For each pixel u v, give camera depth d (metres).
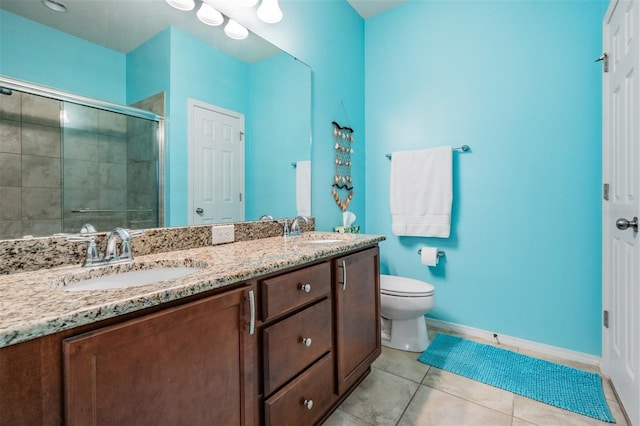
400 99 2.50
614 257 1.53
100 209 1.08
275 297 0.99
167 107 1.29
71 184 1.01
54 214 0.97
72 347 0.55
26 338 0.49
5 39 0.89
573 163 1.83
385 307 1.91
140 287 0.70
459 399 1.46
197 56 1.41
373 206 2.66
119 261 1.00
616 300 1.49
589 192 1.78
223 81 1.53
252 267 0.92
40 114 0.95
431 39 2.34
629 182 1.32
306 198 2.06
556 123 1.87
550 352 1.89
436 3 2.32
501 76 2.05
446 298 2.29
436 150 2.24
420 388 1.55
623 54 1.40
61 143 0.99
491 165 2.09
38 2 0.96
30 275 0.84
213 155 1.48
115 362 0.61
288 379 1.06
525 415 1.34
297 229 1.85
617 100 1.49
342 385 1.35
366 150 2.69
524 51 1.97
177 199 1.32
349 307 1.41
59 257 0.95
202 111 1.43
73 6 1.04
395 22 2.53
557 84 1.87
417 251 2.41
